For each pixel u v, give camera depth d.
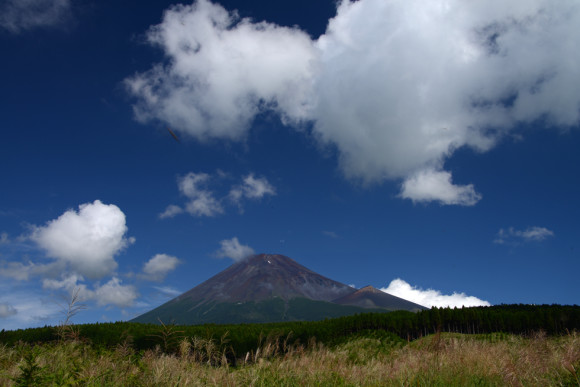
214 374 8.12
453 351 9.99
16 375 6.98
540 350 9.36
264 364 8.94
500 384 7.57
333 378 8.34
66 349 9.30
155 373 7.80
